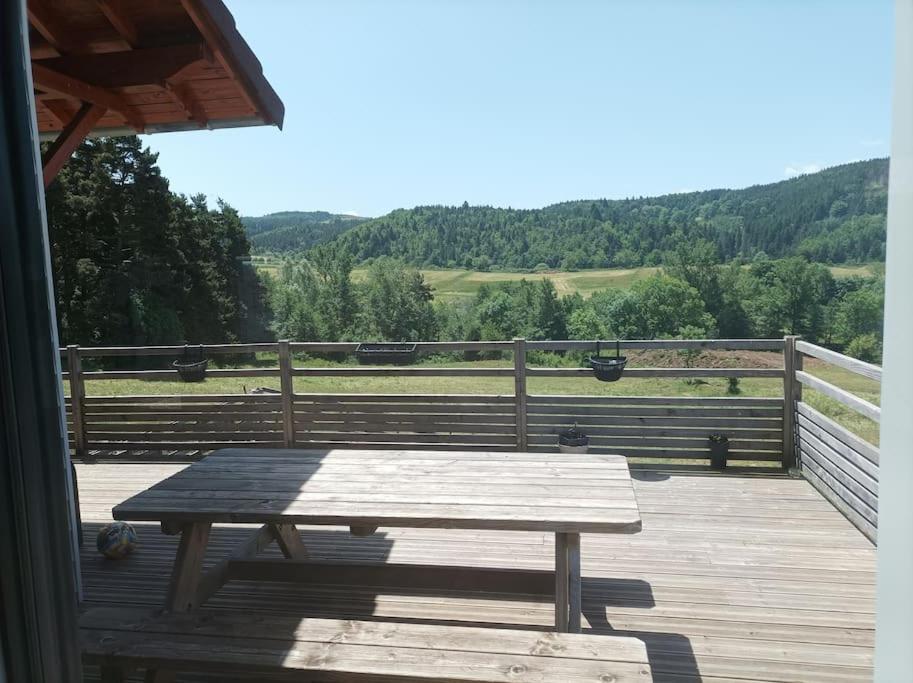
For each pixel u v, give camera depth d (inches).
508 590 101.2
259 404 206.8
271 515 87.9
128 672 92.1
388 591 116.0
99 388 490.0
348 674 65.0
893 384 44.3
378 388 445.7
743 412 181.0
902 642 44.1
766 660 92.1
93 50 127.3
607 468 105.7
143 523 155.4
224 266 984.9
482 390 421.4
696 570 121.7
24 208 53.1
